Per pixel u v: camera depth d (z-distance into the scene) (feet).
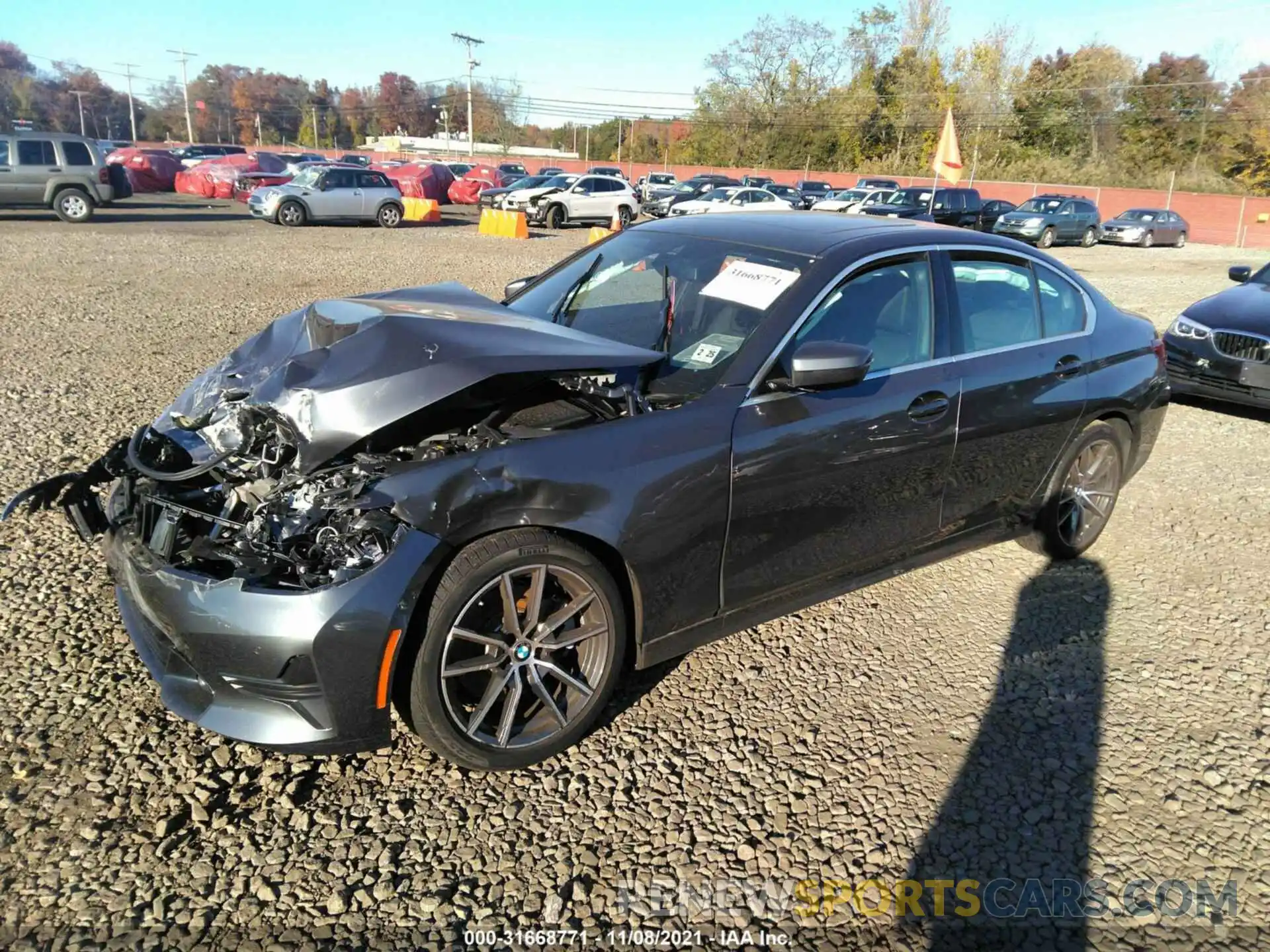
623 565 9.16
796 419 10.05
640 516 8.95
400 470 8.11
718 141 222.28
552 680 9.37
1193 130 180.96
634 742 9.62
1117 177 177.27
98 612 11.36
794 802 8.86
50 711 9.40
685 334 10.78
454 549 8.11
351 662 7.71
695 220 13.15
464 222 86.79
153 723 9.35
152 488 9.24
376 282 41.60
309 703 7.83
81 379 22.13
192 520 8.84
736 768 9.30
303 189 72.33
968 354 12.03
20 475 15.47
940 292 11.82
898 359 11.29
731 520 9.71
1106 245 99.76
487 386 9.14
